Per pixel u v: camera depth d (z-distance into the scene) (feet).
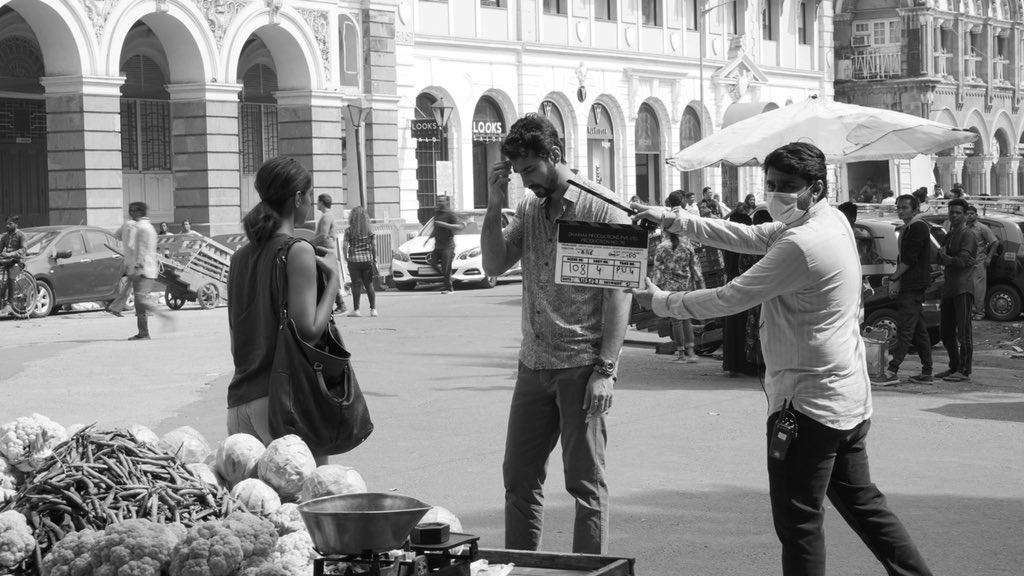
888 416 46.37
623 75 184.55
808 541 20.61
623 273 20.93
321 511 14.57
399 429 43.55
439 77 155.22
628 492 34.06
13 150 126.52
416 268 118.11
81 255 92.94
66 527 15.99
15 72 122.31
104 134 113.50
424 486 34.53
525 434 22.24
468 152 159.84
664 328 64.90
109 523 15.99
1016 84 274.77
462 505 32.32
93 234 94.32
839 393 20.40
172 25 121.60
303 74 134.10
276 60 134.51
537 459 22.31
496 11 164.45
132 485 16.67
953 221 56.24
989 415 46.60
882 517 21.24
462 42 157.69
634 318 65.98
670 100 194.08
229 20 125.59
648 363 62.54
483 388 53.26
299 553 15.02
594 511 21.63
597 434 21.72
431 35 153.17
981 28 262.67
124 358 64.13
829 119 61.98
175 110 125.18
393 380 55.72
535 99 169.48
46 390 52.85
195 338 74.59
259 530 14.70
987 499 33.12
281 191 22.09
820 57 230.89
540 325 21.86
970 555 27.76
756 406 48.44
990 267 87.81
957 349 56.18
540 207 22.15
